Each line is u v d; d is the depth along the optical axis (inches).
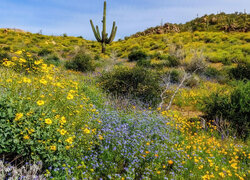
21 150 106.0
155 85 333.1
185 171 138.3
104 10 1059.3
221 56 863.1
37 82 140.2
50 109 129.0
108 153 137.4
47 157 111.2
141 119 201.2
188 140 192.7
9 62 152.7
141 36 1836.9
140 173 131.5
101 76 372.2
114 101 281.6
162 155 148.0
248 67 577.9
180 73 518.0
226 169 145.8
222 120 235.8
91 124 158.2
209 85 493.7
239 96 236.8
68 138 117.5
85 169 120.9
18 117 100.7
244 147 186.9
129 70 342.0
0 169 97.5
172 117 235.3
